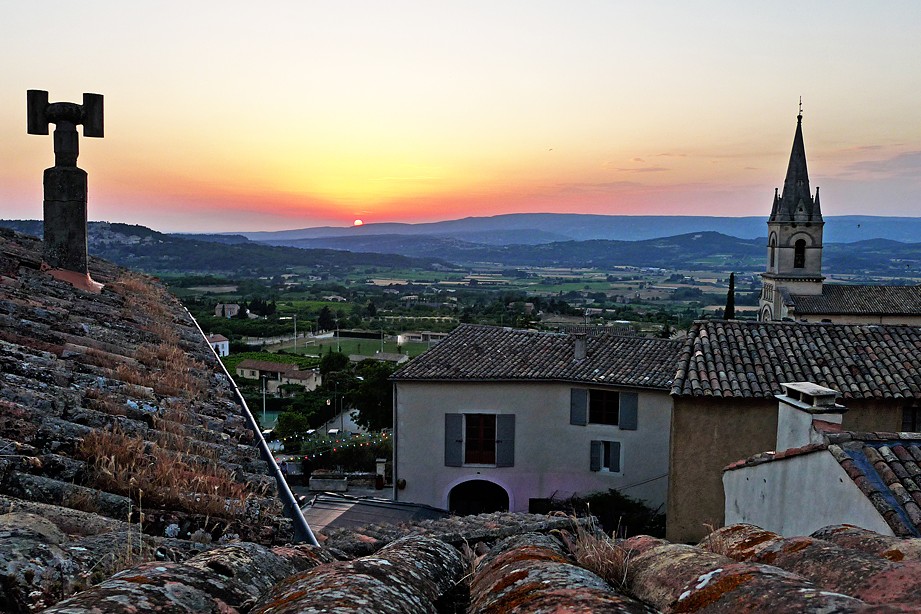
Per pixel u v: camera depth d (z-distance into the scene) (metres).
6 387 4.39
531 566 2.48
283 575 2.49
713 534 3.55
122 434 4.06
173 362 6.84
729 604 1.94
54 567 2.23
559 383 20.91
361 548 4.80
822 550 2.75
